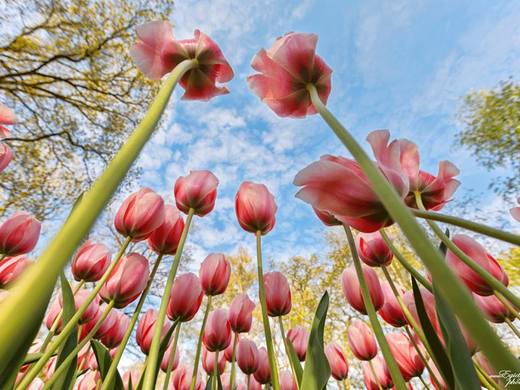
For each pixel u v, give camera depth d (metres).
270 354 0.26
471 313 0.08
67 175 2.55
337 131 0.15
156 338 0.22
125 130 2.68
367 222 0.17
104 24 2.35
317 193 0.17
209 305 0.36
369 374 0.41
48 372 0.34
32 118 2.43
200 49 0.30
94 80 2.45
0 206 2.17
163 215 0.29
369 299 0.20
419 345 0.34
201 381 0.47
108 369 0.24
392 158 0.18
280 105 0.26
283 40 0.25
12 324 0.06
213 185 0.35
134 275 0.28
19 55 2.30
